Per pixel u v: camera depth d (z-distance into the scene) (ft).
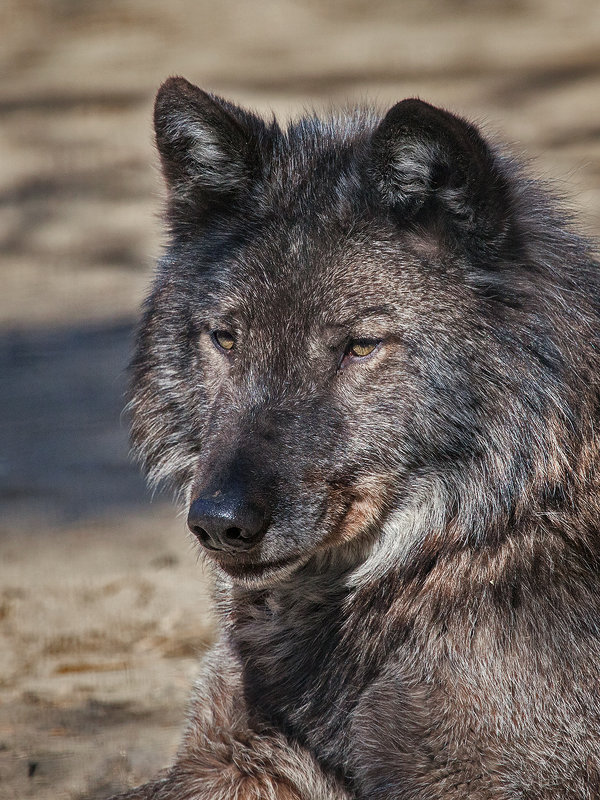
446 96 120.37
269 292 26.20
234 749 27.35
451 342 25.61
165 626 38.68
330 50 145.18
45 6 171.83
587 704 24.94
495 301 25.72
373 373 25.81
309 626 28.14
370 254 26.00
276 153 28.22
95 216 97.91
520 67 131.34
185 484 29.27
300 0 174.50
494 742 24.99
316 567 28.22
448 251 25.94
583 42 140.77
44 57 149.28
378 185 26.30
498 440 25.67
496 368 25.59
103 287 83.15
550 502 25.73
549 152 98.84
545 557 25.57
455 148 25.16
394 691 25.98
